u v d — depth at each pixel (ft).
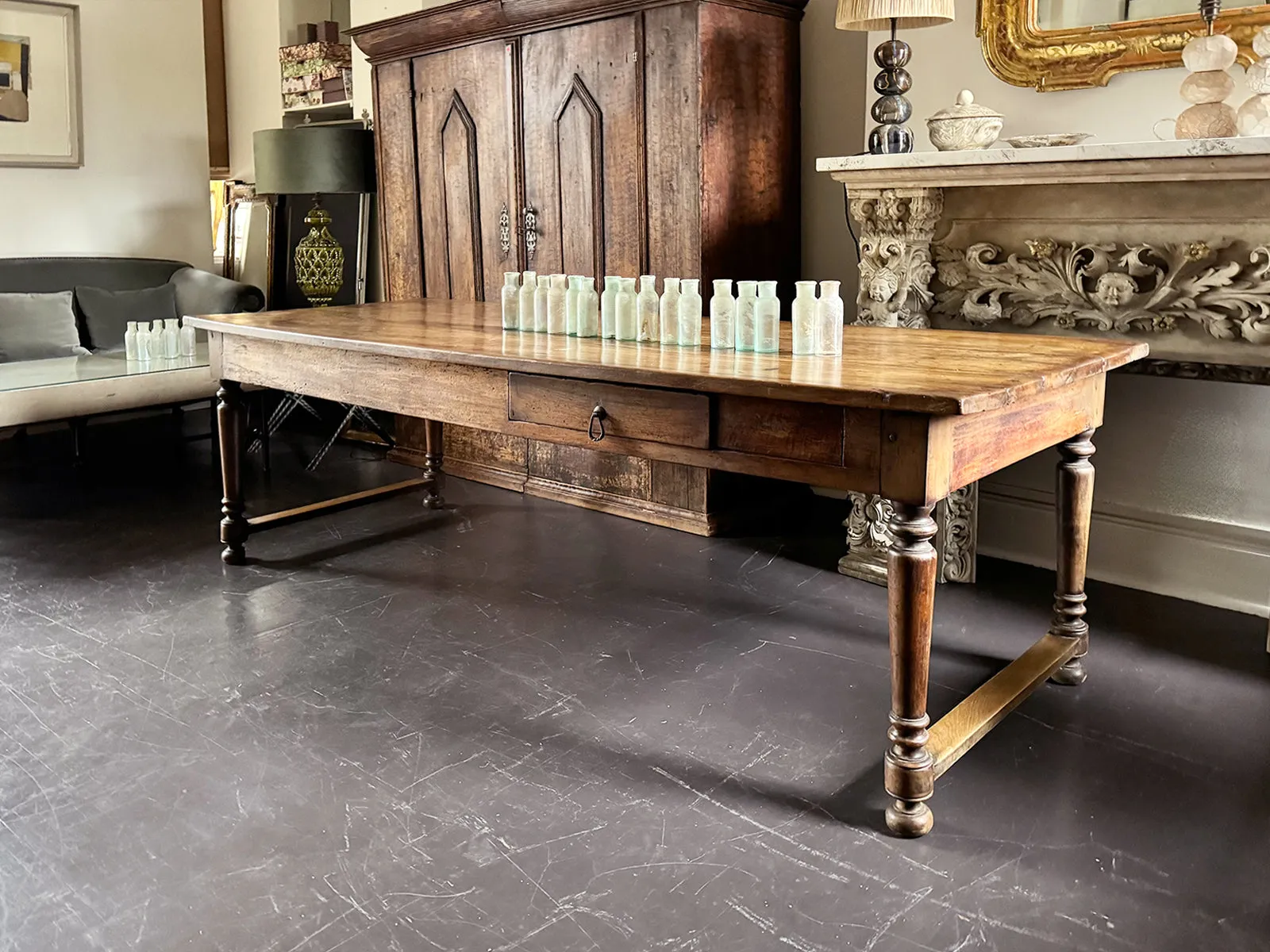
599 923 6.16
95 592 11.60
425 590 11.62
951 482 6.82
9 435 19.42
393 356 9.85
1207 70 9.48
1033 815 7.27
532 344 9.21
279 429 20.51
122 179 21.34
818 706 8.86
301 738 8.34
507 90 15.03
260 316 12.18
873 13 10.77
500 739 8.32
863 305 11.59
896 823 7.03
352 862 6.74
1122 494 11.70
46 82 20.02
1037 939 6.02
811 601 11.25
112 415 20.86
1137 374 10.64
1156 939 6.01
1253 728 8.48
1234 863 6.71
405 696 9.07
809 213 14.73
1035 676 8.64
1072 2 10.96
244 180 23.76
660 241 13.57
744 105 13.38
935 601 11.27
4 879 6.57
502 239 15.67
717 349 8.66
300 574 12.14
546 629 10.52
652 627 10.57
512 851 6.86
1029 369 7.47
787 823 7.19
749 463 7.34
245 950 5.94
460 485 16.25
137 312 19.81
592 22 13.76
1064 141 10.21
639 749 8.16
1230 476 10.94
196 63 22.20
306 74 21.49
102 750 8.14
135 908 6.29
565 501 15.16
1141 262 10.16
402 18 16.01
